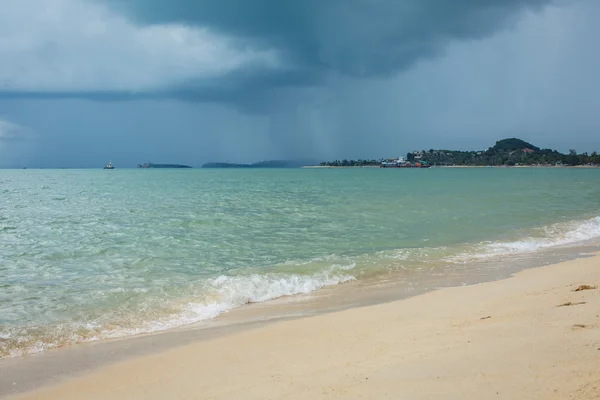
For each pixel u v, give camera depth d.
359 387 5.52
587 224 24.91
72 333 9.56
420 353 6.55
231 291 12.76
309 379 6.11
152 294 12.48
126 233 23.72
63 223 27.72
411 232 23.30
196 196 49.78
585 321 7.03
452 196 46.59
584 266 13.80
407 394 5.09
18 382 7.14
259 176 135.00
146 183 86.31
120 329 9.86
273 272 14.95
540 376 5.06
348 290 13.09
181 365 7.46
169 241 21.34
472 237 21.52
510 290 11.05
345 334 8.30
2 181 98.50
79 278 14.44
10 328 9.82
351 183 82.31
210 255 18.14
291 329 9.03
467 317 8.55
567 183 76.00
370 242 20.69
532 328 7.03
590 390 4.54
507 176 120.31
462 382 5.21
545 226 24.45
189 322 10.41
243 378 6.55
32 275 14.85
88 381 7.08
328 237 22.12
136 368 7.50
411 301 10.83
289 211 33.50
